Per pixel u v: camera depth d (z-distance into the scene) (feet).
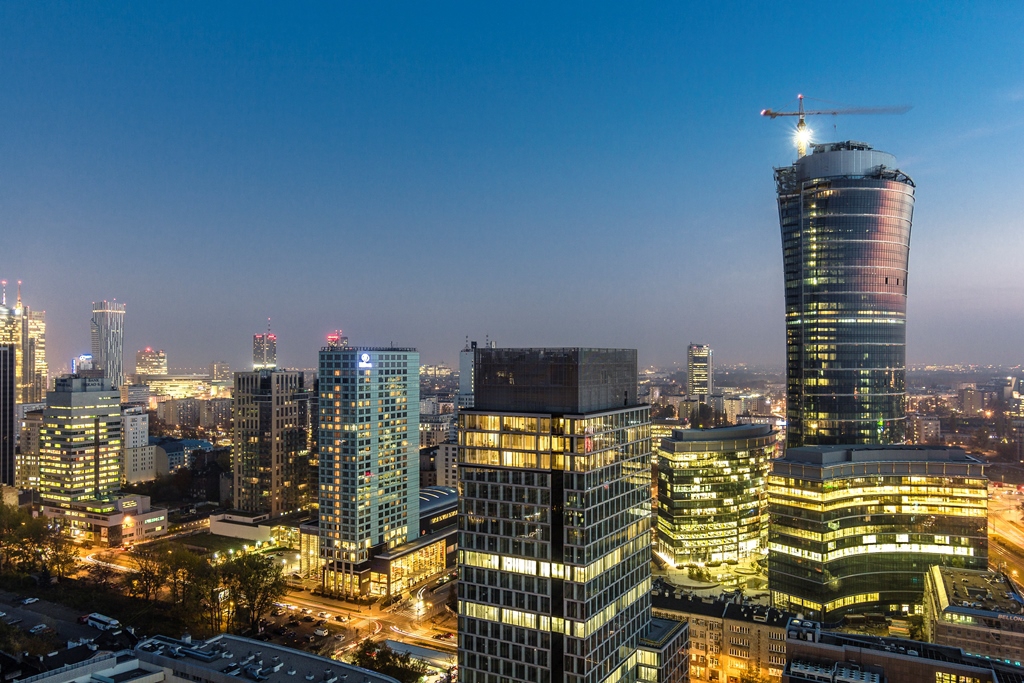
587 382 565.53
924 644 633.61
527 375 574.15
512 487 565.94
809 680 598.75
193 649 561.84
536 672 552.41
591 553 545.03
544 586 550.36
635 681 614.75
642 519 636.48
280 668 533.55
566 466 543.39
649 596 650.02
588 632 538.06
